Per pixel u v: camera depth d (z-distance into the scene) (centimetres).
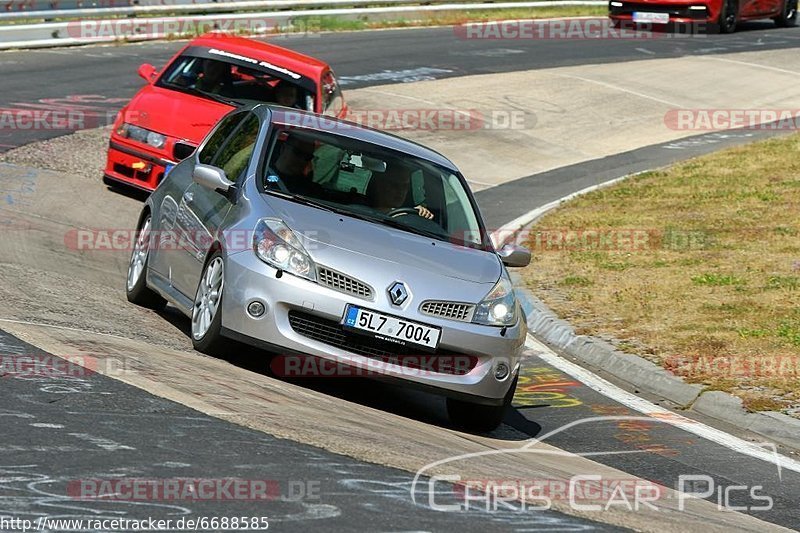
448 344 2572
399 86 8725
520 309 2781
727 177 6438
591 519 1848
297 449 1966
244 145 3045
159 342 2759
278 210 2708
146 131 4781
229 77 5000
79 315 2886
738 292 4184
